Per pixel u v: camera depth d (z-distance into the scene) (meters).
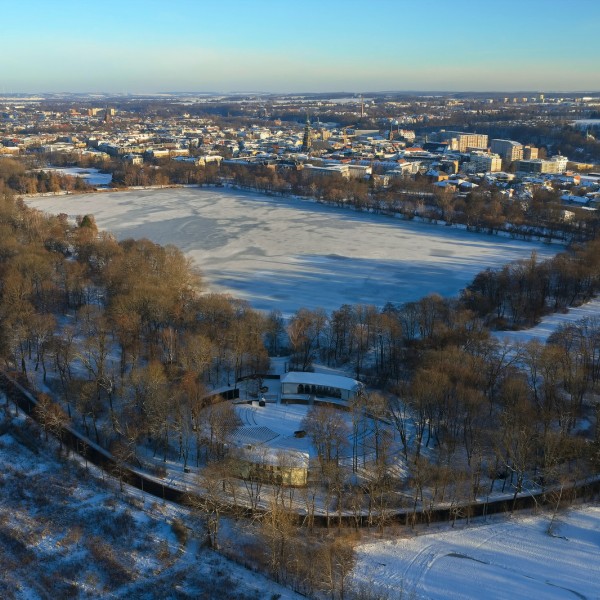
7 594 183.62
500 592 188.50
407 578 192.62
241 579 192.12
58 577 190.62
